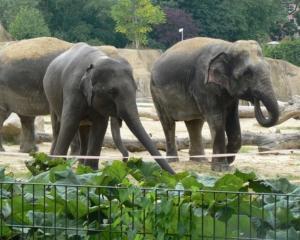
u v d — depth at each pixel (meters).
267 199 10.52
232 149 21.05
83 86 18.47
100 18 85.81
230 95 20.55
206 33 90.00
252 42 20.67
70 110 18.72
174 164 20.94
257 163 21.98
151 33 87.69
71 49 19.84
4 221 10.48
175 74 21.41
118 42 87.06
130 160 12.44
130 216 9.81
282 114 28.45
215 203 9.88
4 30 72.38
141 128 17.94
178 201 9.69
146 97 61.56
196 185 10.75
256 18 93.00
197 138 21.83
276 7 95.31
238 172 11.35
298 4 107.88
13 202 10.46
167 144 22.05
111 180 11.02
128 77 18.27
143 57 75.38
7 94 22.45
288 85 71.88
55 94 19.53
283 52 82.00
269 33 98.31
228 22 90.25
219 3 90.38
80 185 10.45
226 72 20.47
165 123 22.06
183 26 87.31
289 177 19.41
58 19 84.69
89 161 18.75
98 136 18.72
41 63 21.84
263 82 20.27
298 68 73.44
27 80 21.95
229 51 20.52
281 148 24.27
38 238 10.29
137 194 9.90
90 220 10.35
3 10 84.44
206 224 9.74
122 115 18.03
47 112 22.14
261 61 20.42
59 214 10.41
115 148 24.16
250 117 35.00
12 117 25.94
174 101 21.59
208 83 20.47
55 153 18.73
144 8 80.56
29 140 23.34
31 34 75.31
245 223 9.80
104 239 10.06
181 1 90.06
